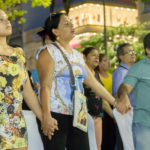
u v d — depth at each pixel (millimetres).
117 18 36125
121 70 7422
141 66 5477
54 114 4848
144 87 5453
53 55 4988
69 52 5117
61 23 5180
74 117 4855
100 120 7332
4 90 4223
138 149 5477
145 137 5430
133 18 37281
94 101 7191
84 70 5168
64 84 4957
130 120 5512
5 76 4234
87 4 33594
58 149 4840
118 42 26531
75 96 4922
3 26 4316
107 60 8094
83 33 33625
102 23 34500
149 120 5434
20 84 4375
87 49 7449
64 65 4984
